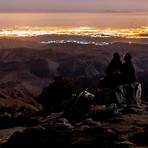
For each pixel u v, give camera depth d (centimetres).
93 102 4659
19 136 3316
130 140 3344
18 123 4541
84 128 3262
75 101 4753
